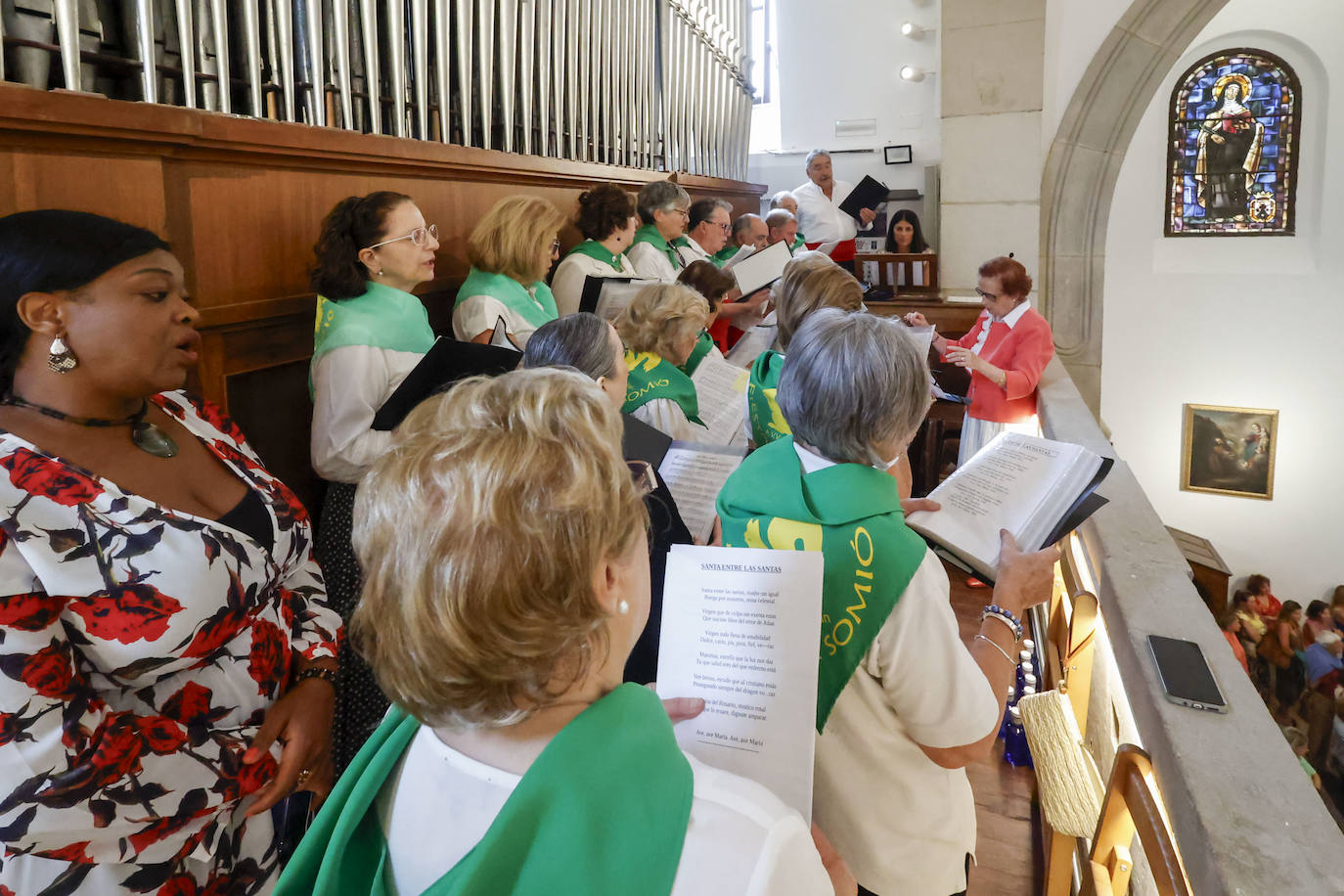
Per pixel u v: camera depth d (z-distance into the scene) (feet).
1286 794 4.00
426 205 10.20
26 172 5.45
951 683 3.82
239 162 7.37
